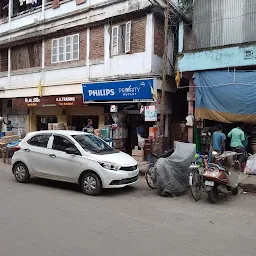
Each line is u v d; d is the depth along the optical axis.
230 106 10.16
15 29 16.92
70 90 14.56
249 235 4.78
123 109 13.20
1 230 4.71
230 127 11.55
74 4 14.35
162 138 11.24
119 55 12.82
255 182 8.38
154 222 5.30
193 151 7.80
